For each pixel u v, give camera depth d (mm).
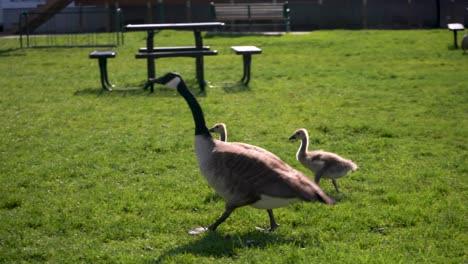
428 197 8531
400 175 9578
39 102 15750
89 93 16906
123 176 9617
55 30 33312
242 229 7535
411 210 7969
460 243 7000
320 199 6551
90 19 34250
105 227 7559
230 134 12117
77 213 8062
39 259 6754
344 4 33844
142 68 21500
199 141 7336
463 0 33250
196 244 6965
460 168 9820
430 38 27469
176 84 7621
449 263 6484
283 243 6934
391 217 7773
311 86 17516
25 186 9273
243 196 6844
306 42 27188
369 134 12195
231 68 21156
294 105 14898
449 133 12125
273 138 11852
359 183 9273
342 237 7215
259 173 6730
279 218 7797
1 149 11234
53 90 17484
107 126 12961
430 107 14570
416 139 11781
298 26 34219
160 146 11164
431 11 33719
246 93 16547
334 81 18250
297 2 34062
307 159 9188
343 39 27719
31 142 11719
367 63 21641
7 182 9344
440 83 17547
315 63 21922
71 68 21859
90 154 10812
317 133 12203
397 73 19375
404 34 28984
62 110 14641
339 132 12289
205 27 17547
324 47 25781
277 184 6625
